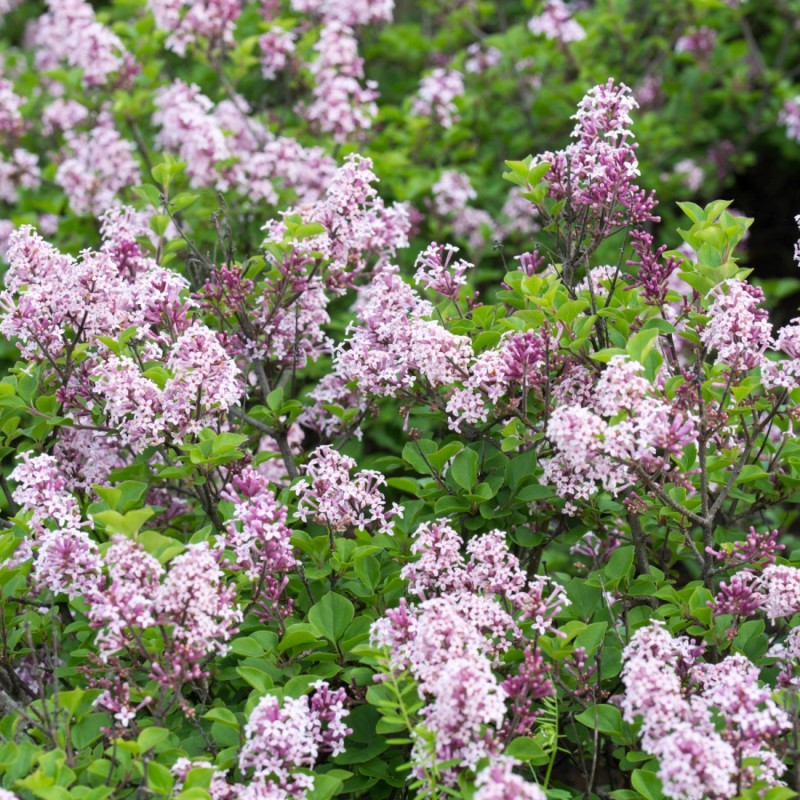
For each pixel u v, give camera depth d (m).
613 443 4.49
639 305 5.62
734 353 5.00
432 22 14.12
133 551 4.42
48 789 4.04
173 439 5.34
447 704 4.02
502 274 9.88
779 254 13.23
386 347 5.68
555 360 5.25
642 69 12.68
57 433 6.06
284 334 6.39
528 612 4.67
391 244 6.91
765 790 4.03
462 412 5.42
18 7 17.03
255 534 4.70
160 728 4.24
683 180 11.49
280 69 11.00
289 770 4.32
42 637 5.35
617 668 4.91
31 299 5.48
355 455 6.14
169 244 6.91
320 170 8.48
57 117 10.31
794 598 4.75
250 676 4.57
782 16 13.27
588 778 4.90
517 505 5.42
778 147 13.67
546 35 11.23
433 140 10.38
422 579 4.86
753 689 4.27
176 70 12.22
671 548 5.89
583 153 5.71
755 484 5.66
